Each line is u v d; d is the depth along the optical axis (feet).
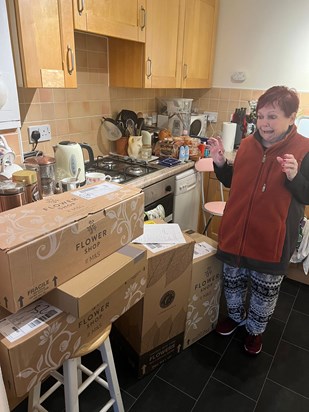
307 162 4.54
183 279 4.91
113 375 3.94
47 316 2.66
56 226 2.59
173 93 10.11
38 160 4.86
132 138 7.73
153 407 4.69
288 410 4.74
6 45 3.94
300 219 4.95
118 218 3.17
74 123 6.89
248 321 5.68
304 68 8.41
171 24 7.22
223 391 4.99
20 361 2.42
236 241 5.14
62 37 4.74
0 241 2.33
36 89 5.91
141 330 4.67
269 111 4.50
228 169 5.72
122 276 3.10
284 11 8.28
